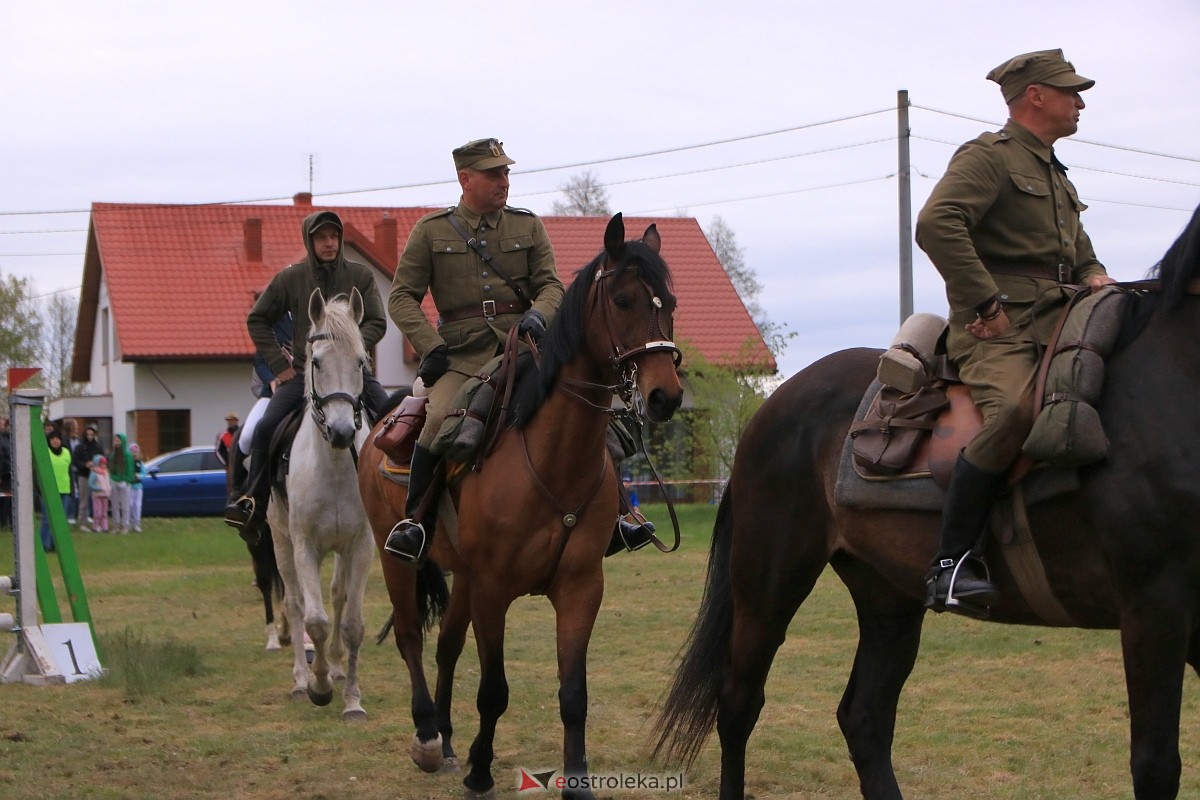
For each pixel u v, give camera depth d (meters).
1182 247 3.86
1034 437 3.85
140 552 17.30
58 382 65.38
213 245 32.00
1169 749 3.71
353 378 6.74
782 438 4.73
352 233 28.91
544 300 5.67
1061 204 4.29
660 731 5.19
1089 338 3.93
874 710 4.71
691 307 31.19
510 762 5.96
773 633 4.77
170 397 29.73
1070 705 7.02
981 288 4.08
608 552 5.84
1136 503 3.75
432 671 8.34
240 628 10.50
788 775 5.66
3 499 20.36
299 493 6.89
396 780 5.69
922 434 4.28
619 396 4.89
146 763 5.98
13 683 8.09
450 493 5.43
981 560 4.11
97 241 31.67
